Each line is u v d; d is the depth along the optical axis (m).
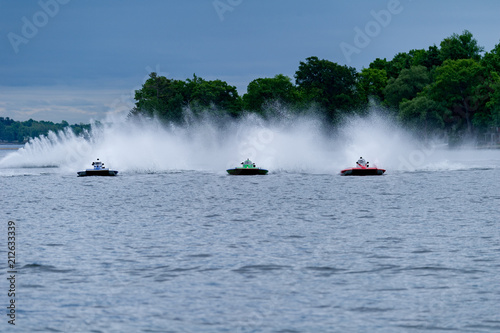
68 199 141.75
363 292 57.19
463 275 62.41
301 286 59.44
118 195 149.75
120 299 55.62
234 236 86.25
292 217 106.38
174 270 65.69
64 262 69.69
